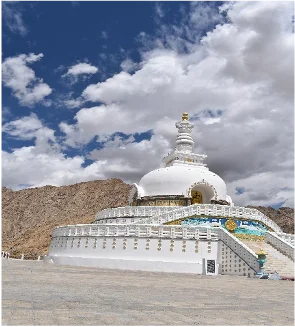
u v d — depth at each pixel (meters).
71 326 6.87
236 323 7.92
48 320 7.30
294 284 22.84
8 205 194.00
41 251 123.94
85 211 183.12
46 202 196.75
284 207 169.12
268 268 31.56
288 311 10.18
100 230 40.47
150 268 36.31
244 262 32.66
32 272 22.12
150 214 45.09
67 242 43.44
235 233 40.00
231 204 52.25
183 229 36.94
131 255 37.69
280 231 44.59
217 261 35.69
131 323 7.43
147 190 50.84
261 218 43.50
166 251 36.78
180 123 62.12
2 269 23.86
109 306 9.67
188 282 20.95
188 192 48.75
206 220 40.84
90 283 16.55
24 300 9.90
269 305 11.46
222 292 15.51
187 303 11.10
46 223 172.88
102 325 7.11
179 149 60.25
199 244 36.38
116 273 26.38
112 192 193.75
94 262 39.09
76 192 199.75
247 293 15.56
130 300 11.16
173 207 44.72
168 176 49.97
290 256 35.03
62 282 16.33
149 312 8.97
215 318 8.49
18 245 141.50
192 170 51.06
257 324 7.89
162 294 13.42
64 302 9.95
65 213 185.25
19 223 183.62
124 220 45.78
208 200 51.56
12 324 6.74
